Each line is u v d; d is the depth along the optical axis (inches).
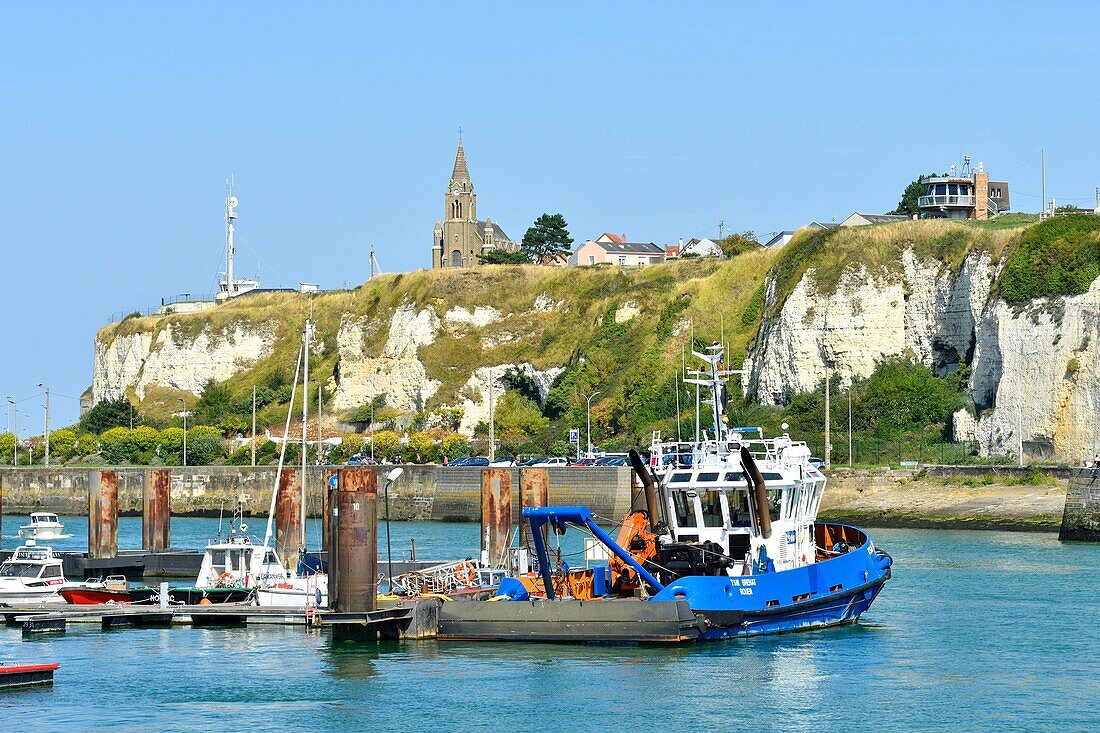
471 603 2952.8
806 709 2454.5
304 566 3929.6
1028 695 2559.1
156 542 4891.7
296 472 4343.0
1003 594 3752.5
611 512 6584.6
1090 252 7288.4
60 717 2433.6
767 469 3056.1
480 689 2578.7
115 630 3280.0
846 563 3181.6
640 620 2812.5
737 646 2908.5
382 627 2989.7
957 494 6269.7
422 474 7411.4
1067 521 5334.6
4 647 3070.9
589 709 2445.9
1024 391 7165.4
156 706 2501.2
